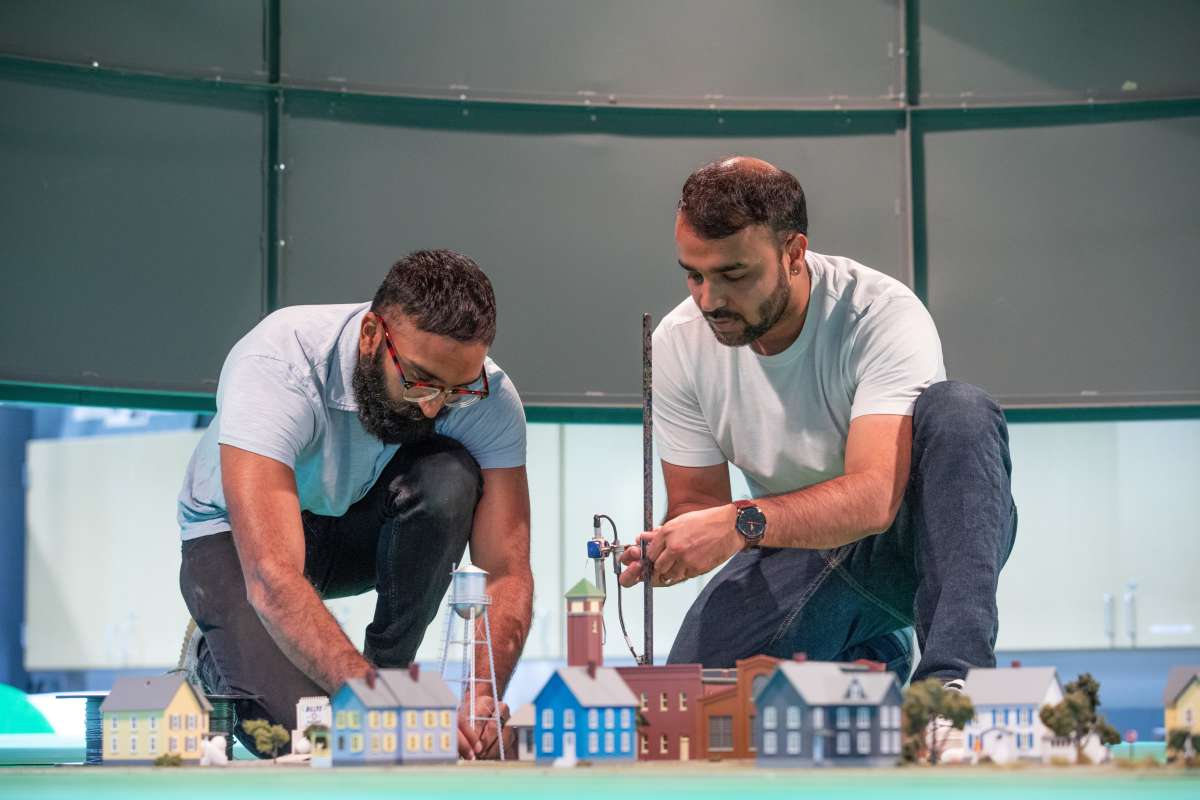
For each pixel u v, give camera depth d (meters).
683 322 2.97
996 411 2.53
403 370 2.42
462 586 2.19
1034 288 4.82
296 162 4.63
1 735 5.84
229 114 4.60
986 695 1.80
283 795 1.47
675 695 1.91
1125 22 4.84
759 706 1.65
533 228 4.74
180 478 9.16
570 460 7.00
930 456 2.48
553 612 6.94
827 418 2.79
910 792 1.37
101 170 4.45
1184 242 4.83
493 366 2.84
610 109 4.79
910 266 4.79
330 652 2.21
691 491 3.01
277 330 2.66
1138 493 6.90
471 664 2.20
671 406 2.99
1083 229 4.83
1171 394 4.79
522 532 2.85
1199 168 4.82
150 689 2.06
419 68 4.71
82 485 9.30
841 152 4.83
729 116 4.82
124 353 4.45
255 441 2.49
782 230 2.43
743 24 4.83
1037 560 6.92
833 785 1.41
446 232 4.71
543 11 4.78
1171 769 1.59
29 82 4.39
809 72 4.84
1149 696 6.77
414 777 1.58
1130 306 4.82
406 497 2.77
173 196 4.52
